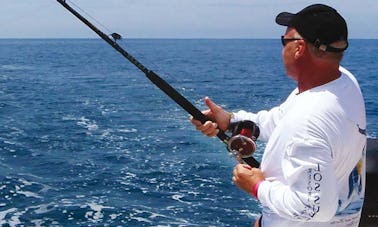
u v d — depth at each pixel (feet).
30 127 82.33
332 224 6.41
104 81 180.04
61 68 254.88
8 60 334.65
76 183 49.19
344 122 5.98
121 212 40.47
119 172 53.26
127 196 44.91
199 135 72.84
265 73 216.13
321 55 6.13
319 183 5.77
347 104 6.09
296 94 6.68
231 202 42.78
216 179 49.88
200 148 64.18
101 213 40.27
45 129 80.64
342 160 6.06
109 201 43.39
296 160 5.92
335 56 6.15
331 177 5.83
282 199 6.06
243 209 41.11
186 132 76.13
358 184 6.45
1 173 52.42
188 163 56.54
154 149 64.49
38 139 71.77
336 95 6.07
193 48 644.69
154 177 51.11
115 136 74.13
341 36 6.07
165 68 244.83
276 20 6.56
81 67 264.31
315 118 5.91
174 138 71.46
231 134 8.35
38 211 40.55
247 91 142.41
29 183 48.85
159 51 510.99
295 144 5.94
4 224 37.55
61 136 74.43
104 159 59.36
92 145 67.77
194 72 218.59
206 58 363.15
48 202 42.91
